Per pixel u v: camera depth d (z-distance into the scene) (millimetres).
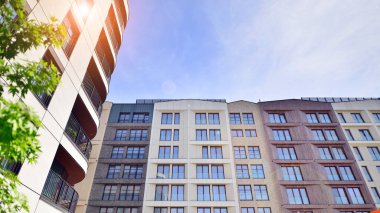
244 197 30219
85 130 15609
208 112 39250
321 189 30203
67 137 11633
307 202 29828
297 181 31094
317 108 38906
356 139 35656
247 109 39344
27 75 4254
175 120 38344
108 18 18188
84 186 30516
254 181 31438
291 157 34000
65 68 11266
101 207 29219
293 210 28844
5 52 4453
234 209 28875
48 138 9742
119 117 38531
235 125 37312
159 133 36281
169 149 34688
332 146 34844
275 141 34969
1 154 3477
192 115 38719
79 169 13688
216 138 35875
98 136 35469
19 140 3119
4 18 4621
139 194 30328
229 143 34938
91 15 14328
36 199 8875
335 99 45688
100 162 32812
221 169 32969
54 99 10273
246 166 33062
